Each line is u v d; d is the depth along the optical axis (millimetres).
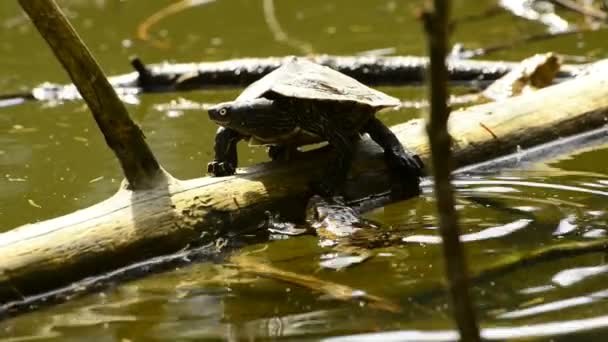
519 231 7273
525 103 9992
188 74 13234
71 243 6805
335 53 14961
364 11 18234
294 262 6953
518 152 9531
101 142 10719
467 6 18422
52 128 11422
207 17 18297
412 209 8062
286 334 5664
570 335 5453
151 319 6082
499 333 5508
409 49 14977
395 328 5625
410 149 8883
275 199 7832
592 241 6977
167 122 11523
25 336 5953
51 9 6879
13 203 8641
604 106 10203
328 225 7562
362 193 8352
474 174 9047
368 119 8250
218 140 7961
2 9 19422
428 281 6359
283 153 8367
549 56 11914
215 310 6156
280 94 7570
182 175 9211
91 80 7051
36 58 15398
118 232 7020
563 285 6211
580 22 16109
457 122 9562
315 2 19266
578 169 9031
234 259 7129
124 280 6859
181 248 7262
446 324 5625
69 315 6258
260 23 17625
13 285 6488
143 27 17562
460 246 4348
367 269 6684
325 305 6090
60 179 9352
